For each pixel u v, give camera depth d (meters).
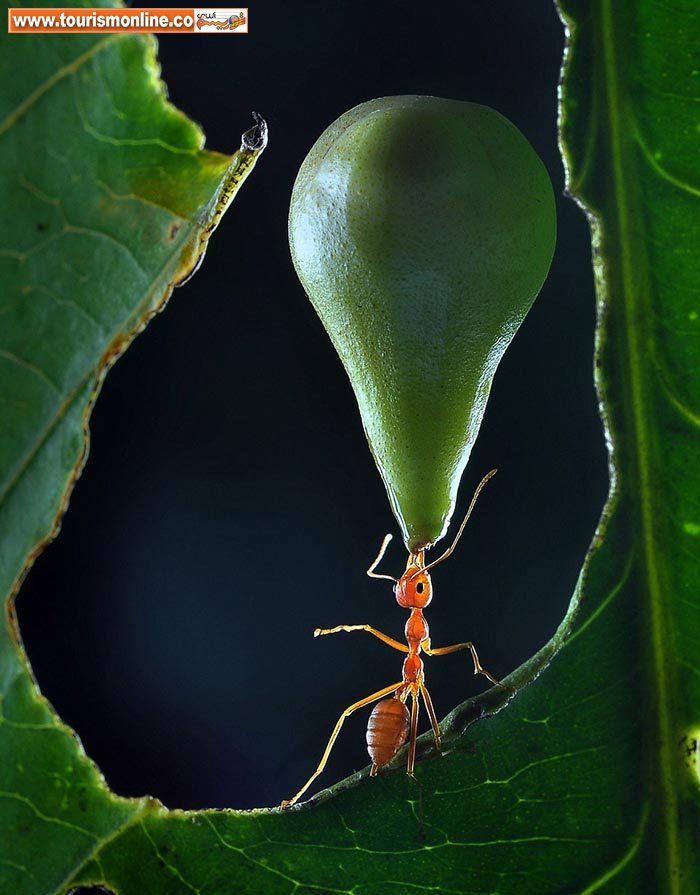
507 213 0.12
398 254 0.12
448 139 0.12
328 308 0.12
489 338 0.12
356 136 0.12
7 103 0.12
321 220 0.12
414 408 0.12
